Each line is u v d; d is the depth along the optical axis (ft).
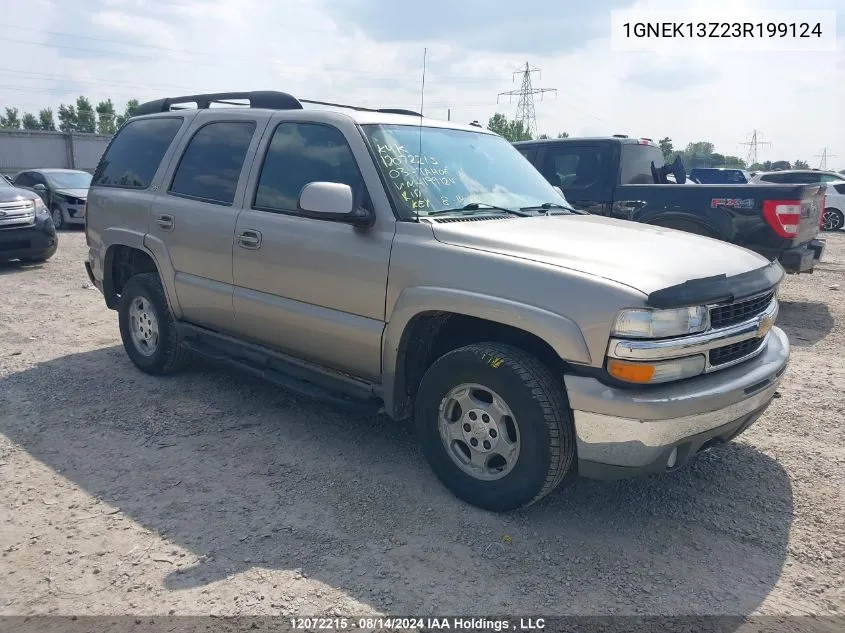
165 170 16.61
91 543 10.37
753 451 13.98
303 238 13.03
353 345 12.48
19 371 18.13
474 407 11.21
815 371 19.24
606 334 9.68
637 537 10.80
